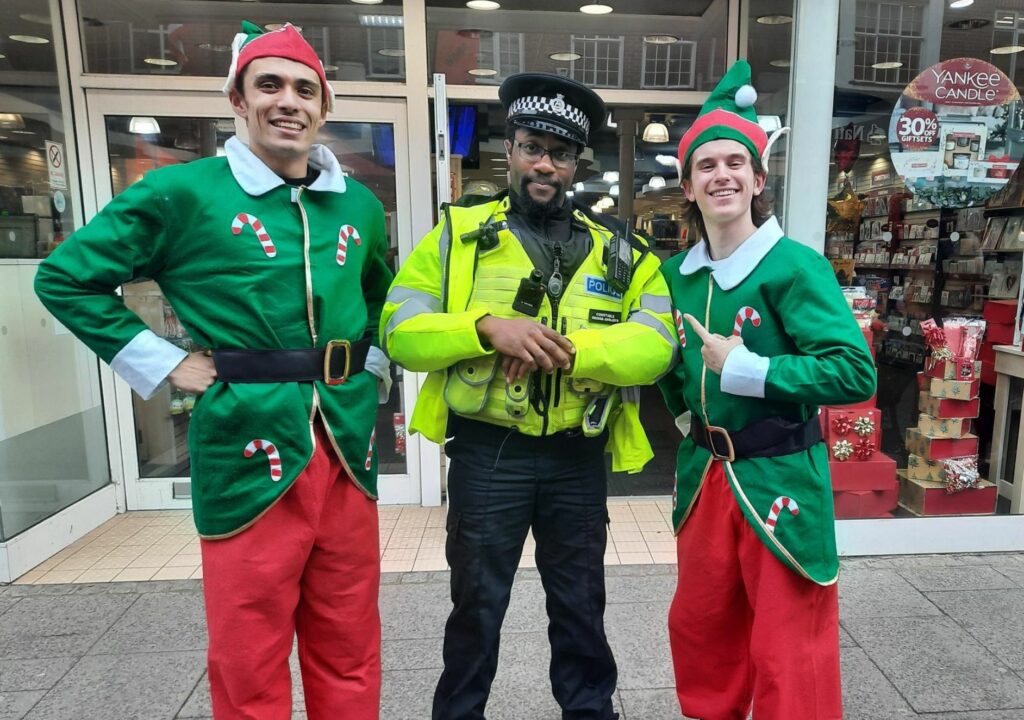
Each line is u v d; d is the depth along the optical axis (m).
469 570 1.64
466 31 3.49
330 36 3.40
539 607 2.65
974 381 3.08
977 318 3.13
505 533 1.64
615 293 1.62
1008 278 3.11
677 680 1.79
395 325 1.53
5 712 2.08
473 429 1.65
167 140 3.46
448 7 3.46
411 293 1.59
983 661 2.28
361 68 3.43
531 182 1.57
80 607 2.68
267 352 1.43
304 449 1.45
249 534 1.44
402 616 2.60
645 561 3.05
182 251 1.42
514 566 1.69
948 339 3.08
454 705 1.69
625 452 1.69
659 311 1.61
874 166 3.06
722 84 1.59
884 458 3.11
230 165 1.44
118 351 1.41
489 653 1.68
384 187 3.54
